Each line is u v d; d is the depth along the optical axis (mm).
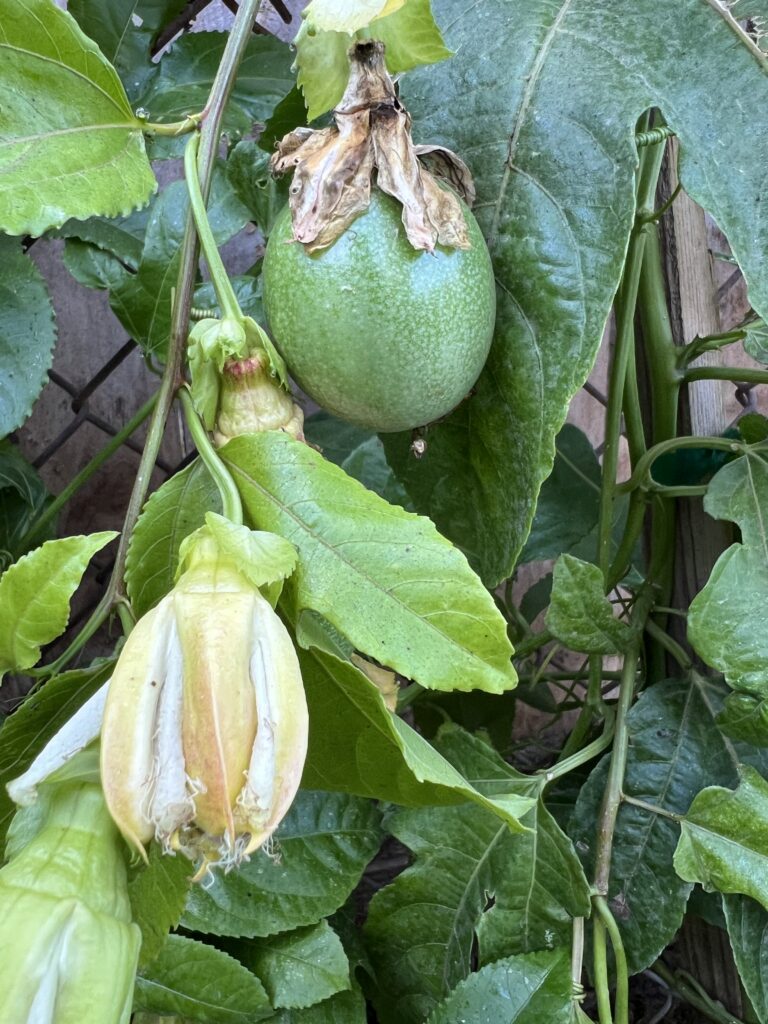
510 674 184
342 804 377
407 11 213
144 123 221
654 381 381
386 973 377
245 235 540
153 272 358
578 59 243
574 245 233
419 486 277
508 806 205
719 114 237
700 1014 512
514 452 244
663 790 356
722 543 383
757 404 574
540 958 329
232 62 222
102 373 518
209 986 340
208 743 154
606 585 391
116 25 411
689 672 374
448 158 237
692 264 379
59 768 167
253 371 210
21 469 462
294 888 362
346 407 223
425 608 185
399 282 207
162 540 217
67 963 151
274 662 163
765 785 315
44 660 545
